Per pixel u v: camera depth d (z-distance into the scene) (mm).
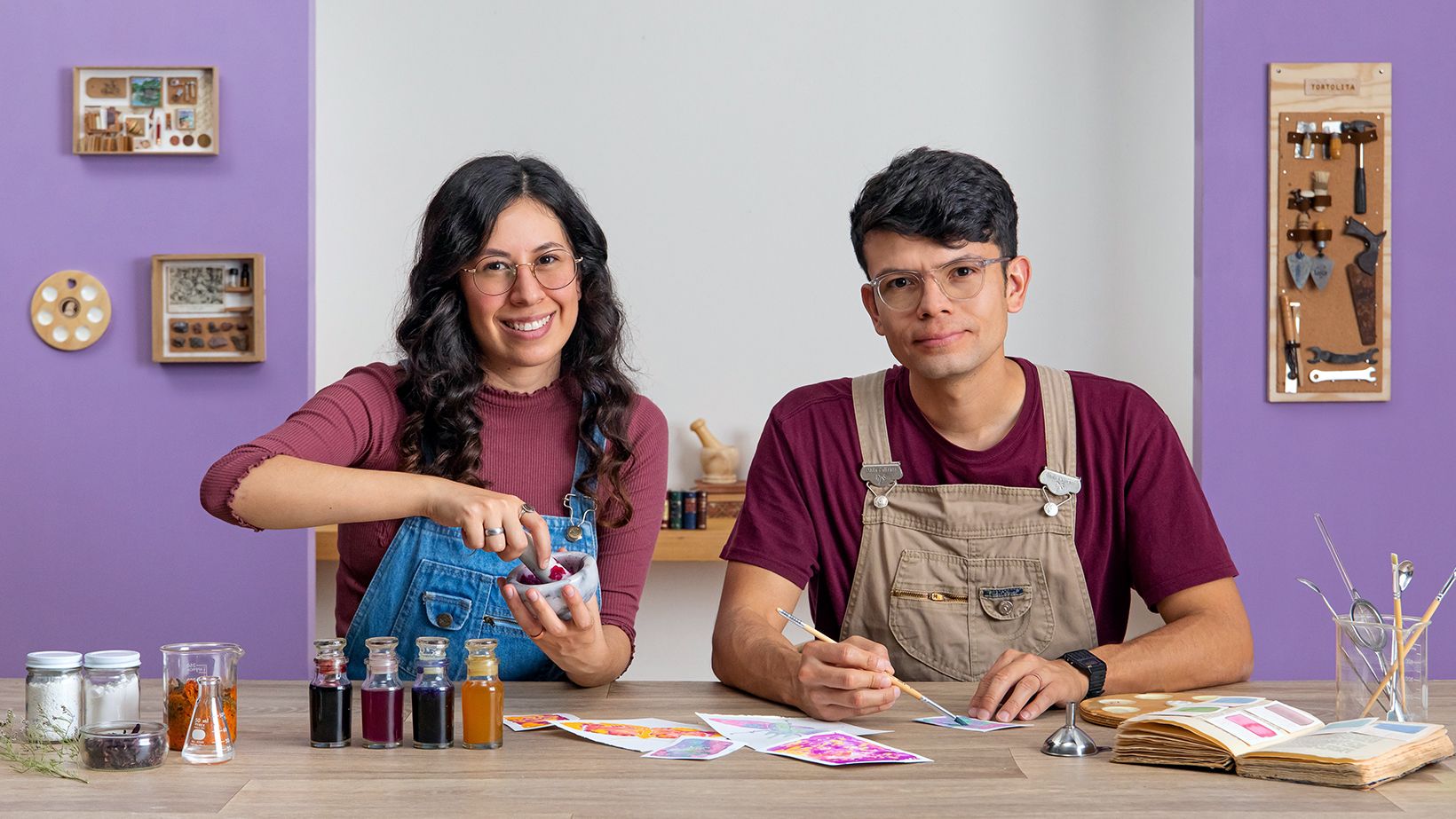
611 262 4305
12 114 3646
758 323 4312
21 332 3660
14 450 3660
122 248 3662
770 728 1590
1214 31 3713
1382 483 3729
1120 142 4266
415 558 1979
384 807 1255
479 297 1926
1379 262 3688
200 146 3643
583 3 4281
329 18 4246
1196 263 3795
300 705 1726
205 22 3660
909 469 2107
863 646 1686
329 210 4254
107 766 1383
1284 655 3734
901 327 1929
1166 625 2059
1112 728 1590
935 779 1356
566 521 2012
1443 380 3719
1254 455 3738
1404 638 1507
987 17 4281
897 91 4293
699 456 4297
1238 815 1227
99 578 3672
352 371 2078
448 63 4266
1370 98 3686
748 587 2039
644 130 4293
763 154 4301
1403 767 1344
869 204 1910
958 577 2092
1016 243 1987
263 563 3688
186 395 3676
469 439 1973
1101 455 2084
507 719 1626
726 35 4293
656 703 1754
